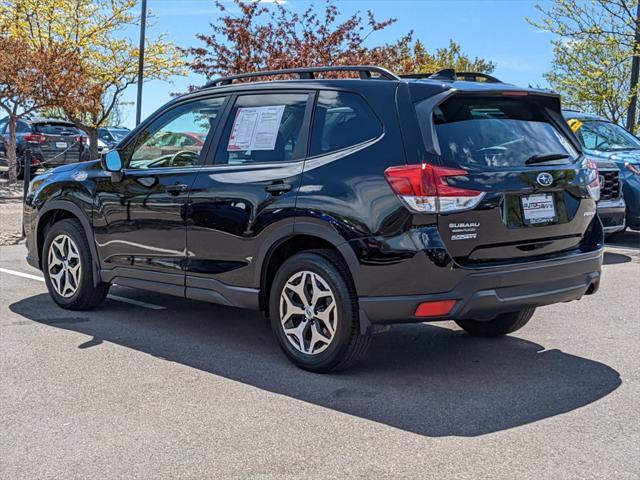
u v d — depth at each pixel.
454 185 4.45
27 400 4.47
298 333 5.05
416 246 4.44
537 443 3.85
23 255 9.95
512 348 5.67
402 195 4.48
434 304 4.49
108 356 5.39
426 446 3.82
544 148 4.97
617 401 4.48
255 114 5.51
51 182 6.80
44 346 5.62
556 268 4.82
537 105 5.20
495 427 4.07
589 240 5.23
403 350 5.62
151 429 4.04
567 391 4.66
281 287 5.09
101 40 25.50
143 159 6.15
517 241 4.71
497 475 3.48
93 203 6.39
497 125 4.86
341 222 4.70
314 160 4.99
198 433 3.99
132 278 6.17
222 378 4.91
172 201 5.73
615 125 11.96
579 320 6.54
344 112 4.99
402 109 4.69
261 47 15.33
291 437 3.94
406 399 4.52
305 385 4.77
